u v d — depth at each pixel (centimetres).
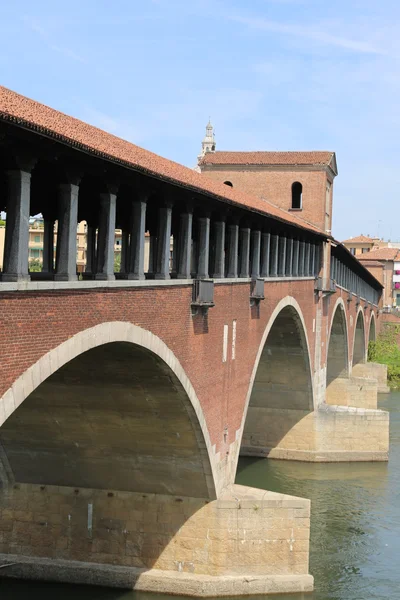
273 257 3544
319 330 4872
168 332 2211
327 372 6219
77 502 2764
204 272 2506
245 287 3041
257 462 4666
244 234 3028
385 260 14950
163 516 2728
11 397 1430
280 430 4759
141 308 2008
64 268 1620
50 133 1405
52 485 2772
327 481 4209
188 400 2375
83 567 2727
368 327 8844
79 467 2703
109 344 1939
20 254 1431
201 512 2706
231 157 5397
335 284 5284
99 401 2377
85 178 1820
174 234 2758
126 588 2697
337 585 2786
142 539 2734
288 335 4384
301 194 5231
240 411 3067
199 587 2661
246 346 3106
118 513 2747
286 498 2734
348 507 3703
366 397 6112
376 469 4531
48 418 2484
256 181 5306
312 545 3184
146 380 2250
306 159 5241
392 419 6112
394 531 3362
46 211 2341
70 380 2248
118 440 2575
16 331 1436
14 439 2622
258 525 2705
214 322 2648
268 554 2709
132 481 2719
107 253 1800
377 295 10994
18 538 2784
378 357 9325
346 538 3272
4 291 1388
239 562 2698
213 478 2672
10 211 1434
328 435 4706
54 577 2733
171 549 2719
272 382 4731
